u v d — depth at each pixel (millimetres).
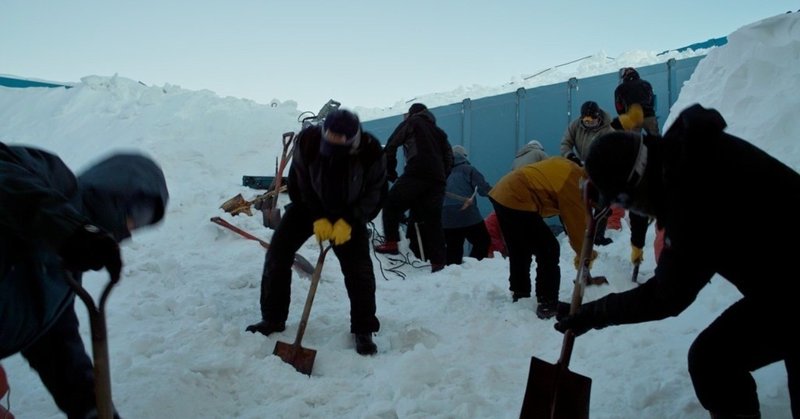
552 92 10211
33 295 2240
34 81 15344
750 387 2703
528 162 6496
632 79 6266
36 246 2150
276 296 4660
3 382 2598
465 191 7965
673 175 2314
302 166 4305
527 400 3129
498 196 5207
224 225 7477
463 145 10742
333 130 4047
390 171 7434
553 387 3105
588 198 3156
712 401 2715
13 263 2125
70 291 2418
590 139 6480
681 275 2408
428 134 7289
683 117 2332
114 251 2035
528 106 10359
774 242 2264
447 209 7902
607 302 2748
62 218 1995
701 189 2268
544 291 5066
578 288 3252
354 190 4273
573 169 4980
